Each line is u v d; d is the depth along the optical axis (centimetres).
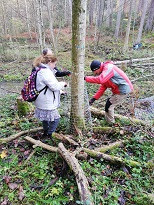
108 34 2086
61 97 574
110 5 2058
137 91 682
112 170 308
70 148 344
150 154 337
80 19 302
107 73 364
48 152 343
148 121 448
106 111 420
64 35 1997
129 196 267
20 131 420
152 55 1326
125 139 375
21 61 1385
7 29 1989
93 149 347
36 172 305
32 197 267
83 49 325
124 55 1360
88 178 282
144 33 2078
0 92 898
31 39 1981
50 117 338
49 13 1218
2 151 355
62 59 1326
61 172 298
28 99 327
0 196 272
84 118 398
